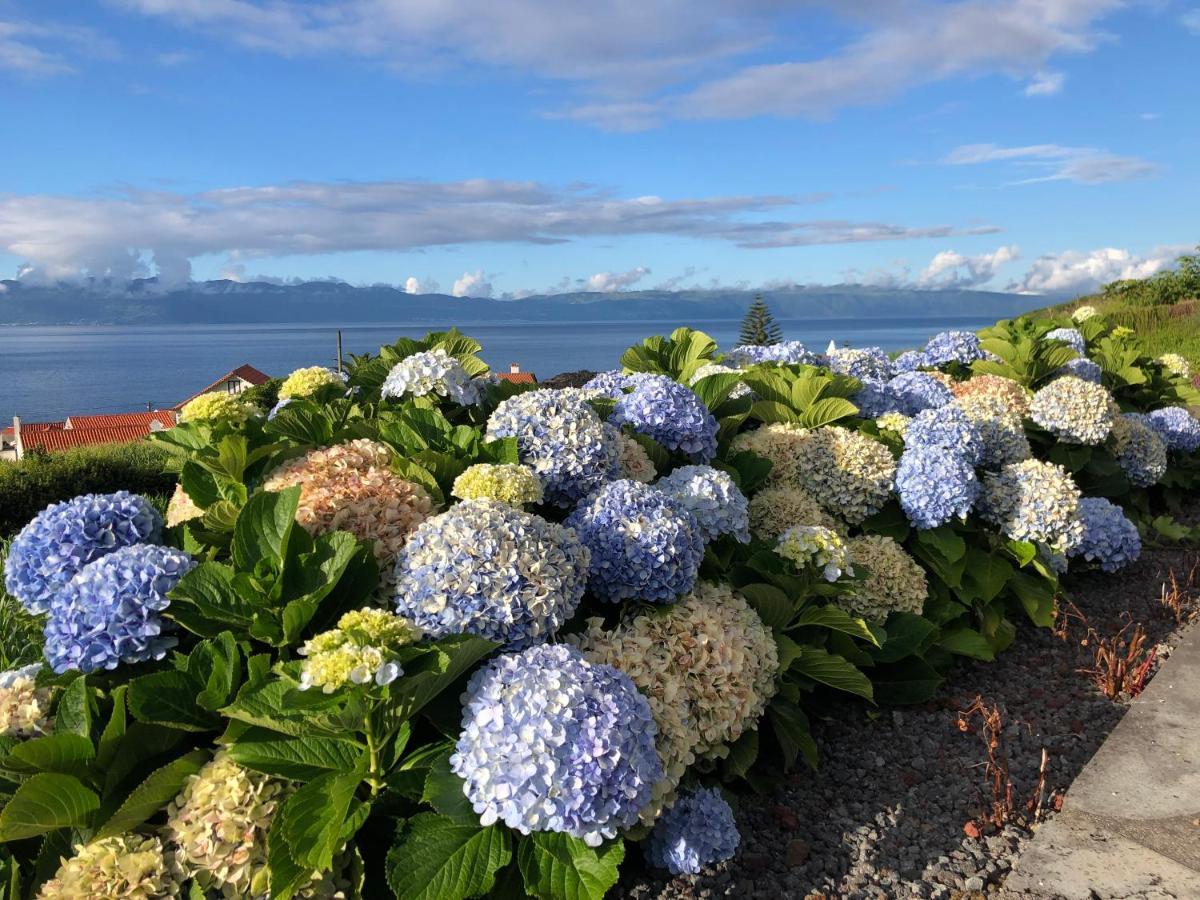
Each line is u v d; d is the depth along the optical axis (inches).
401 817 78.8
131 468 344.5
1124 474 232.8
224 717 78.9
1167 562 206.4
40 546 92.8
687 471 123.2
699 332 199.9
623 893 91.5
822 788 112.3
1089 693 137.3
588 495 113.4
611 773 72.9
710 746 99.4
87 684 83.5
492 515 90.8
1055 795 106.2
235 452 112.8
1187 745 114.9
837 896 90.8
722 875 94.2
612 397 163.8
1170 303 962.7
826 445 153.8
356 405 161.9
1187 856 91.7
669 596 101.5
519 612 86.2
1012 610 171.9
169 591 81.0
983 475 173.8
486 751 72.9
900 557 139.2
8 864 77.1
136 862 68.6
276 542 86.7
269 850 68.7
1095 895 87.0
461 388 144.9
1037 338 275.7
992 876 93.0
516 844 78.3
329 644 71.3
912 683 133.1
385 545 95.8
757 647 104.2
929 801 108.4
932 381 208.7
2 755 80.4
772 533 141.3
